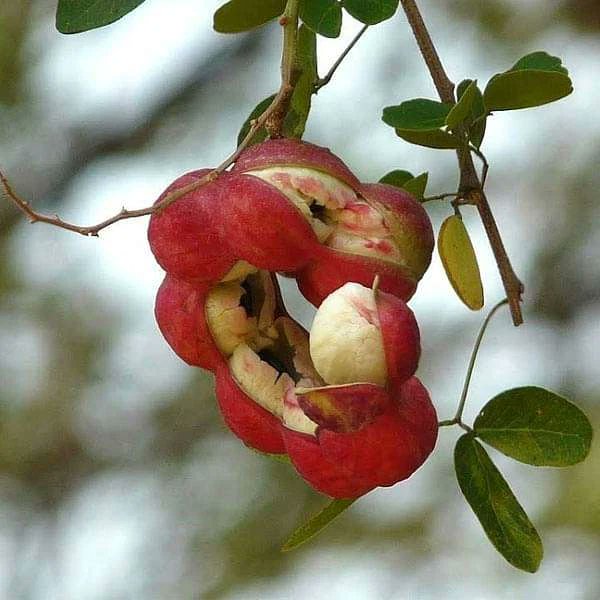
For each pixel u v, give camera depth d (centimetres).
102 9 424
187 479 984
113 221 377
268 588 949
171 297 406
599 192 987
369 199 386
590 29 974
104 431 991
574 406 422
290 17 403
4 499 979
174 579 966
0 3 921
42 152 945
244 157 387
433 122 413
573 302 974
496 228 420
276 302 407
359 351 358
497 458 965
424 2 983
